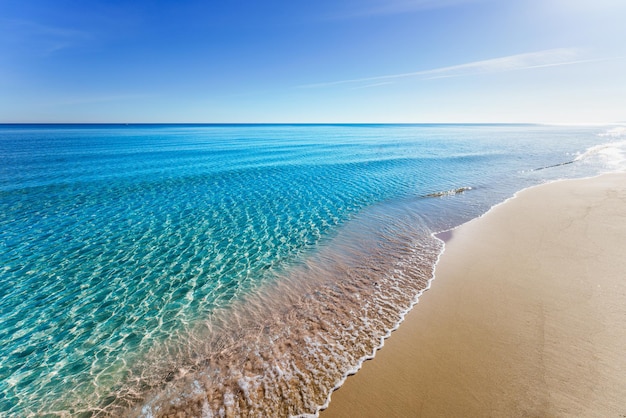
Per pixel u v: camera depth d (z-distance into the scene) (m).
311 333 7.71
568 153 43.66
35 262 12.12
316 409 5.59
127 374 6.80
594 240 11.86
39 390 6.50
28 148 52.75
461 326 7.53
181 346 7.58
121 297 9.85
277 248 13.31
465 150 49.91
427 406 5.41
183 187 24.72
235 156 43.78
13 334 8.21
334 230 15.20
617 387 5.40
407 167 33.59
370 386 5.95
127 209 18.88
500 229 14.09
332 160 39.25
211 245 13.72
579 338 6.69
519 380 5.75
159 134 103.50
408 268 10.97
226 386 6.26
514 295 8.66
